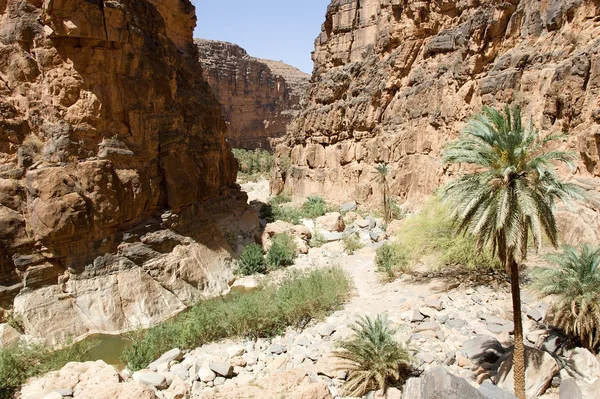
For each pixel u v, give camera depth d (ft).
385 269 81.10
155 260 78.74
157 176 83.35
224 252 95.35
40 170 66.18
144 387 41.37
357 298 72.13
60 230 65.98
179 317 70.74
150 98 81.76
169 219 83.82
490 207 36.73
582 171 72.08
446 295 64.95
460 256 69.56
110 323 68.03
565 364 43.60
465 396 34.12
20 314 61.62
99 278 70.59
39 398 43.39
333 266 83.56
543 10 94.53
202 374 50.52
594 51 73.72
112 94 75.56
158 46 87.35
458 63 109.50
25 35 69.15
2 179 64.90
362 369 46.11
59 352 57.88
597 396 38.70
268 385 45.27
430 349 51.06
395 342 46.93
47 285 65.98
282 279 79.87
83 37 70.33
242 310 62.85
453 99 109.91
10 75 69.00
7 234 63.26
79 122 71.72
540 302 58.03
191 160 92.94
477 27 103.55
